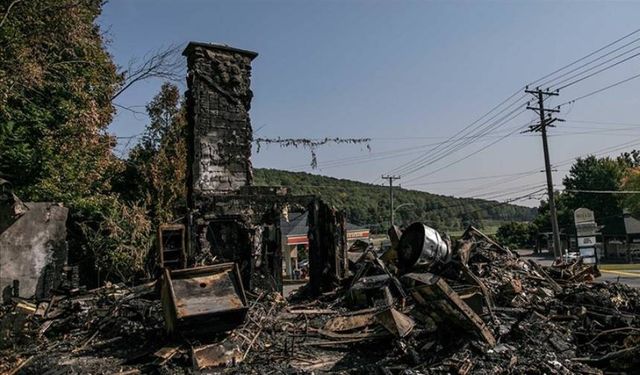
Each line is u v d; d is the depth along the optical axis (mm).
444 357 6273
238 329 7535
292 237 34375
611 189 50344
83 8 15070
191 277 7301
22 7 13000
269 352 6938
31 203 12133
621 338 7137
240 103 13164
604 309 8219
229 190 12617
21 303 9320
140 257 16203
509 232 64750
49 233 12281
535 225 58688
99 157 17391
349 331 7766
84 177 16344
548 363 6137
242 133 13102
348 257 13344
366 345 7133
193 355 6477
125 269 16562
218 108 12844
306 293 13070
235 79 13070
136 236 16750
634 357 6203
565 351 6770
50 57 14875
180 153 21672
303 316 9031
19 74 12789
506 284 9086
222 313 6820
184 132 22797
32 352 7527
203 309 6781
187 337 6879
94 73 17406
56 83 14648
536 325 7391
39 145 14484
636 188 40000
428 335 6965
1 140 13602
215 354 6582
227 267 7566
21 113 14117
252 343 7094
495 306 8547
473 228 13125
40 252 12062
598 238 44750
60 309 9469
